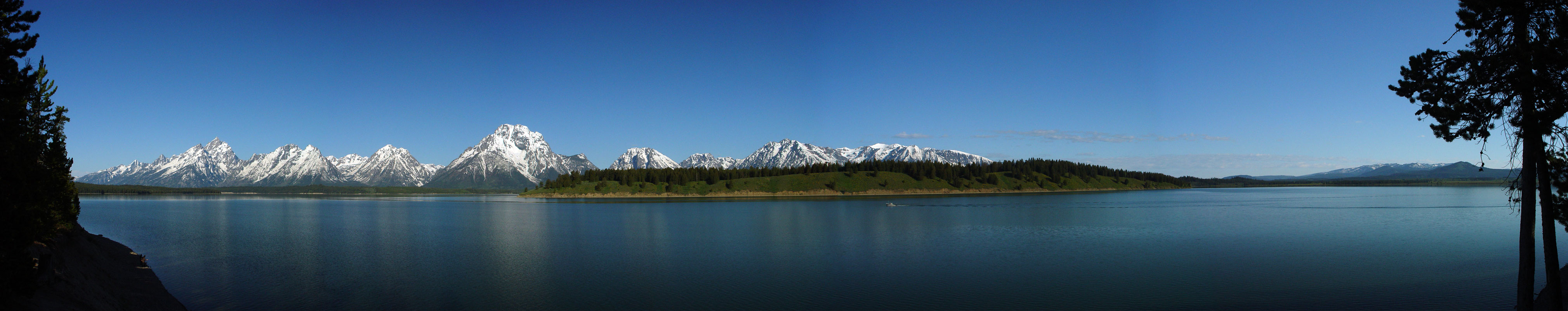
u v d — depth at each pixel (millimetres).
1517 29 21422
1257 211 128375
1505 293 36625
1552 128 21453
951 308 34062
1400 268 46000
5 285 20703
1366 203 171125
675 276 45281
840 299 36719
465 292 39188
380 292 39094
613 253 59688
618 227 96125
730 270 48000
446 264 51500
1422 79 23125
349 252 61094
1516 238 65938
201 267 49312
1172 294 37250
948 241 68562
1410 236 70188
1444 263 48375
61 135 36594
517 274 46312
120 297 33344
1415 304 34219
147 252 60844
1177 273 44781
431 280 43406
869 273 45688
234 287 40781
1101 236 73250
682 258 55500
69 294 26828
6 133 23359
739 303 35781
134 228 95000
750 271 47500
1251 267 47469
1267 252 56562
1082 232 79062
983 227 88750
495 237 78062
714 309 34188
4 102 23219
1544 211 22312
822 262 52000
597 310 34094
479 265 51219
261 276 44938
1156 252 56656
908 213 130250
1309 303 34688
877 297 37188
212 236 80000
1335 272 44719
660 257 56188
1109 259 52125
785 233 81875
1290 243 63375
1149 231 81250
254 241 72562
